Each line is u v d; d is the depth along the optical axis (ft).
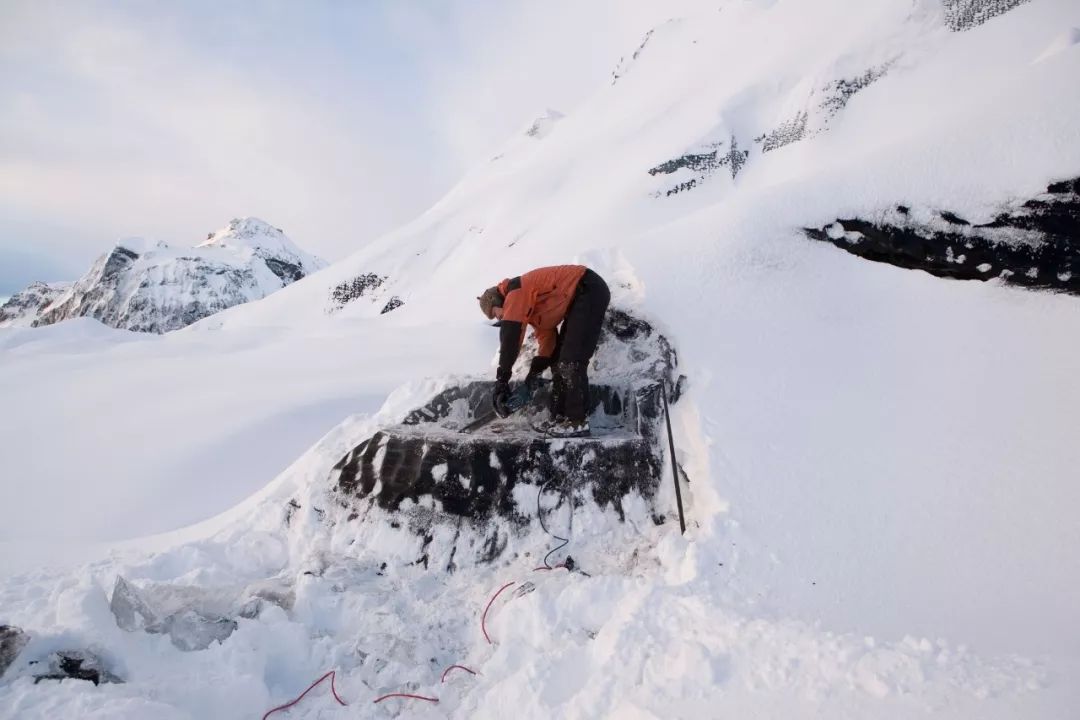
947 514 9.33
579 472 11.55
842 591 8.39
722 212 16.39
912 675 6.05
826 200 15.65
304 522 12.11
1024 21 102.12
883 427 11.16
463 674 8.46
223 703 7.42
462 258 236.22
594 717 6.75
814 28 181.27
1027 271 13.58
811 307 14.05
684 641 7.52
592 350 12.29
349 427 14.69
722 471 10.60
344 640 9.20
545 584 9.86
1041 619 7.07
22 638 7.30
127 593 8.50
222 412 24.90
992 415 10.91
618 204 161.27
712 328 13.56
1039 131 14.55
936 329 13.23
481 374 14.85
